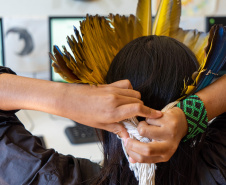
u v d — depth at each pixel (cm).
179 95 50
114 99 45
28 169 54
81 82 48
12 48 176
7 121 58
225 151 57
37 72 182
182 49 52
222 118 64
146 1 65
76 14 181
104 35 58
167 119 45
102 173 55
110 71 53
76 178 56
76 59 48
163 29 67
